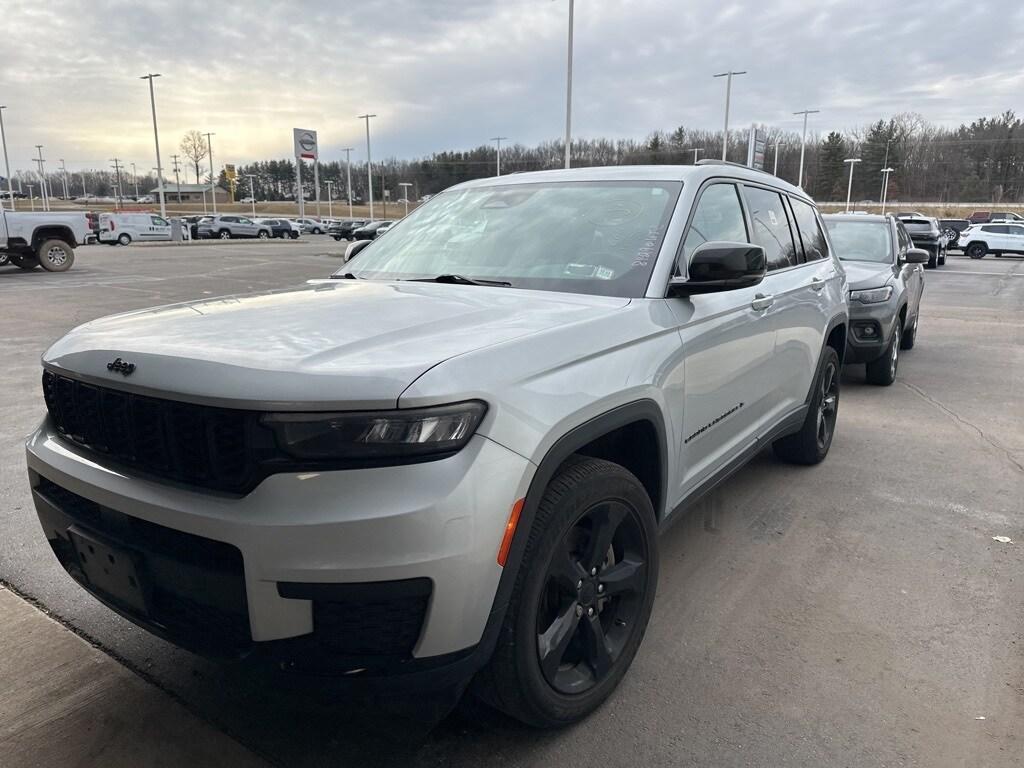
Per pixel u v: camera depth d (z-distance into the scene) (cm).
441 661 194
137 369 205
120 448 215
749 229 379
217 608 198
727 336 323
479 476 190
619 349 249
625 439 279
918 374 841
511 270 312
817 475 495
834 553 379
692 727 250
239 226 5472
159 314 259
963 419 641
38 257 2136
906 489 469
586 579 242
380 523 179
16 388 715
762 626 311
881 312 727
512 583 204
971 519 423
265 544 182
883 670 281
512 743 242
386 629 189
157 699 262
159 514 198
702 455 321
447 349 204
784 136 10550
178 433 199
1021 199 10094
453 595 188
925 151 10494
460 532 186
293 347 204
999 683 273
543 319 241
